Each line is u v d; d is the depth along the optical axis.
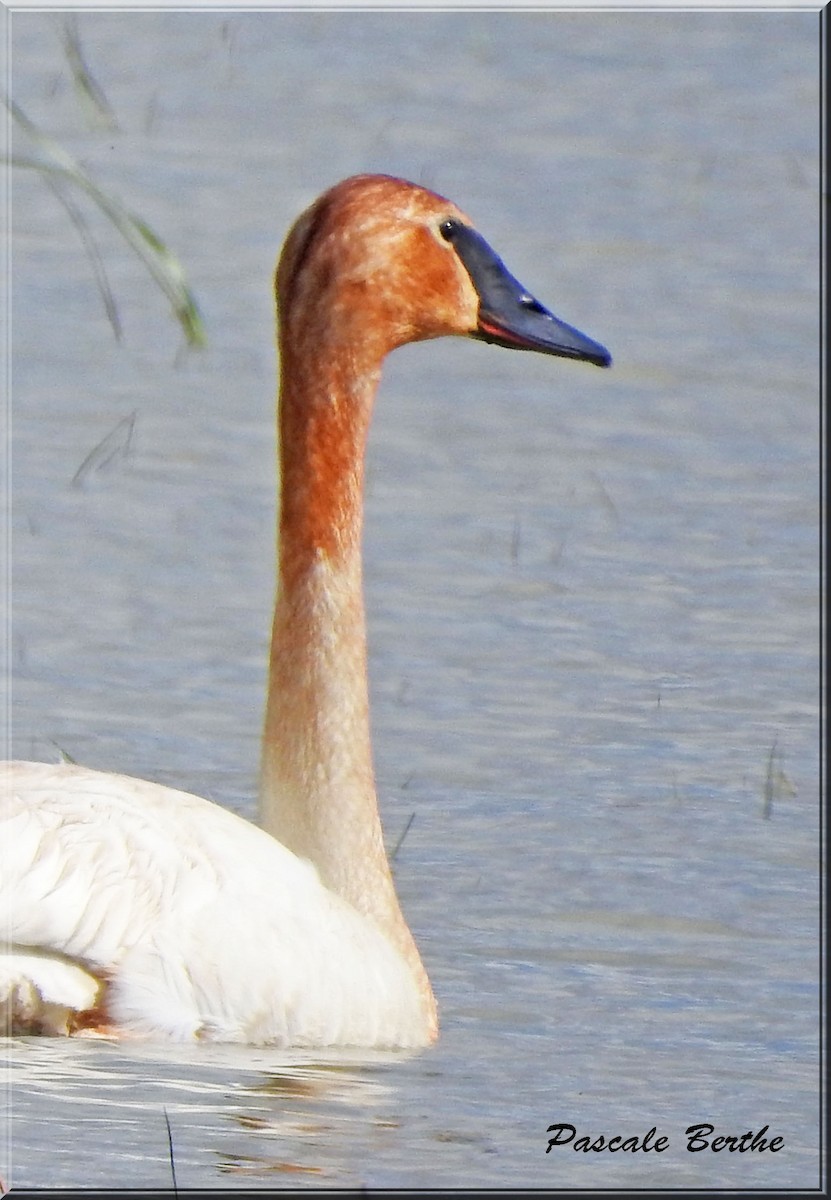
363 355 12.88
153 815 11.88
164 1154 10.79
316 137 37.62
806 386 26.89
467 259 13.06
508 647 19.00
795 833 15.79
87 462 16.91
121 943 11.43
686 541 21.62
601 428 25.31
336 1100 11.55
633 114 40.31
